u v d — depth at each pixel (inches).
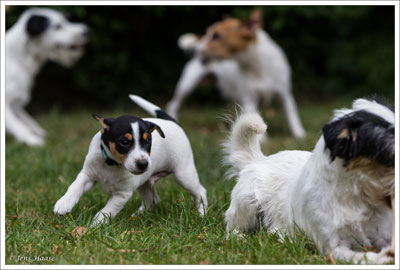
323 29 646.5
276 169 206.4
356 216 171.3
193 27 613.9
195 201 249.0
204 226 218.7
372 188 165.5
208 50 456.8
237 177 227.5
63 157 373.1
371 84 637.3
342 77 657.0
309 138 419.5
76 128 502.3
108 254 189.3
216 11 602.2
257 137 225.5
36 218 232.8
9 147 402.6
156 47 614.5
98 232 206.5
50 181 315.6
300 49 650.2
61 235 210.5
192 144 407.2
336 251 175.0
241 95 472.1
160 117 253.1
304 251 185.8
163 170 240.7
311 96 663.1
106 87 595.8
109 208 224.7
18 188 297.3
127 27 587.2
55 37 446.6
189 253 190.9
